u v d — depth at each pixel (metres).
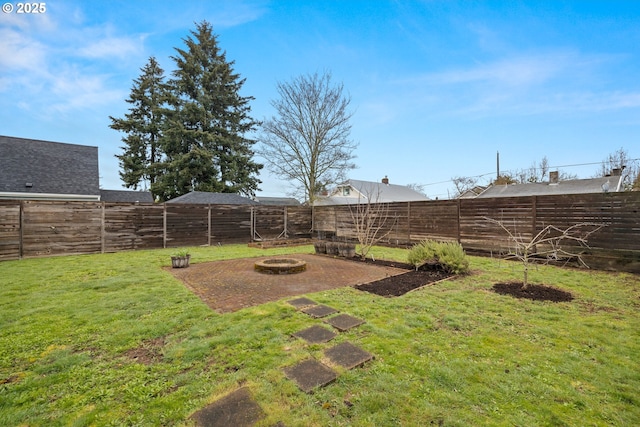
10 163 12.80
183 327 3.31
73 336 3.06
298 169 18.55
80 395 2.08
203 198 16.95
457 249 6.42
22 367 2.45
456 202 9.27
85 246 9.13
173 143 22.97
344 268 7.00
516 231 7.85
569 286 5.07
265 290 4.98
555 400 2.01
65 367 2.45
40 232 8.38
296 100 17.97
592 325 3.33
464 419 1.82
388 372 2.36
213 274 6.27
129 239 9.98
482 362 2.52
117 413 1.89
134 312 3.79
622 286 5.04
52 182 13.02
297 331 3.19
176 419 1.84
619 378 2.27
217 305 4.15
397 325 3.36
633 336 3.03
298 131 18.20
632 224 6.00
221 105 25.12
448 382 2.21
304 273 6.40
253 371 2.38
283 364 2.48
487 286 5.11
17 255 8.04
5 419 1.82
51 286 5.11
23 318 3.55
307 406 1.95
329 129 18.08
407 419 1.83
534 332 3.15
